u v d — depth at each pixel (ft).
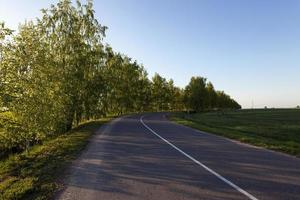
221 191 26.30
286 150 51.31
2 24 53.36
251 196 24.67
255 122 152.76
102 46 120.67
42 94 69.15
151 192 26.40
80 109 117.39
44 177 33.24
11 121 60.64
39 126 67.15
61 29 106.93
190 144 59.31
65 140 67.72
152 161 41.11
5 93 53.47
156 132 84.23
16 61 56.90
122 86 247.50
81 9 114.93
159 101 372.58
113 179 31.48
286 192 25.73
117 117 187.21
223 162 40.04
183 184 28.91
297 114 248.73
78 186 29.09
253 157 44.14
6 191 27.86
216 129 94.58
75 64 106.32
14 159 52.90
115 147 55.16
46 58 75.36
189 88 369.50
